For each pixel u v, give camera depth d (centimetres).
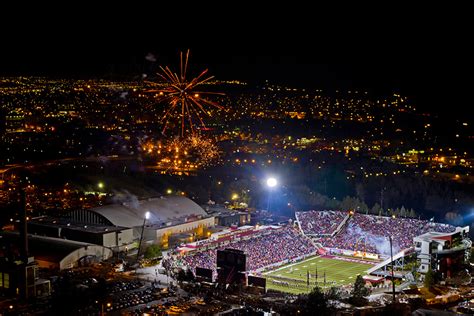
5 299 16625
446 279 19612
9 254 17112
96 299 15762
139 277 18750
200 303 16325
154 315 15200
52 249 19888
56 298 15612
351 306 16112
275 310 15625
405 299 16588
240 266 18150
